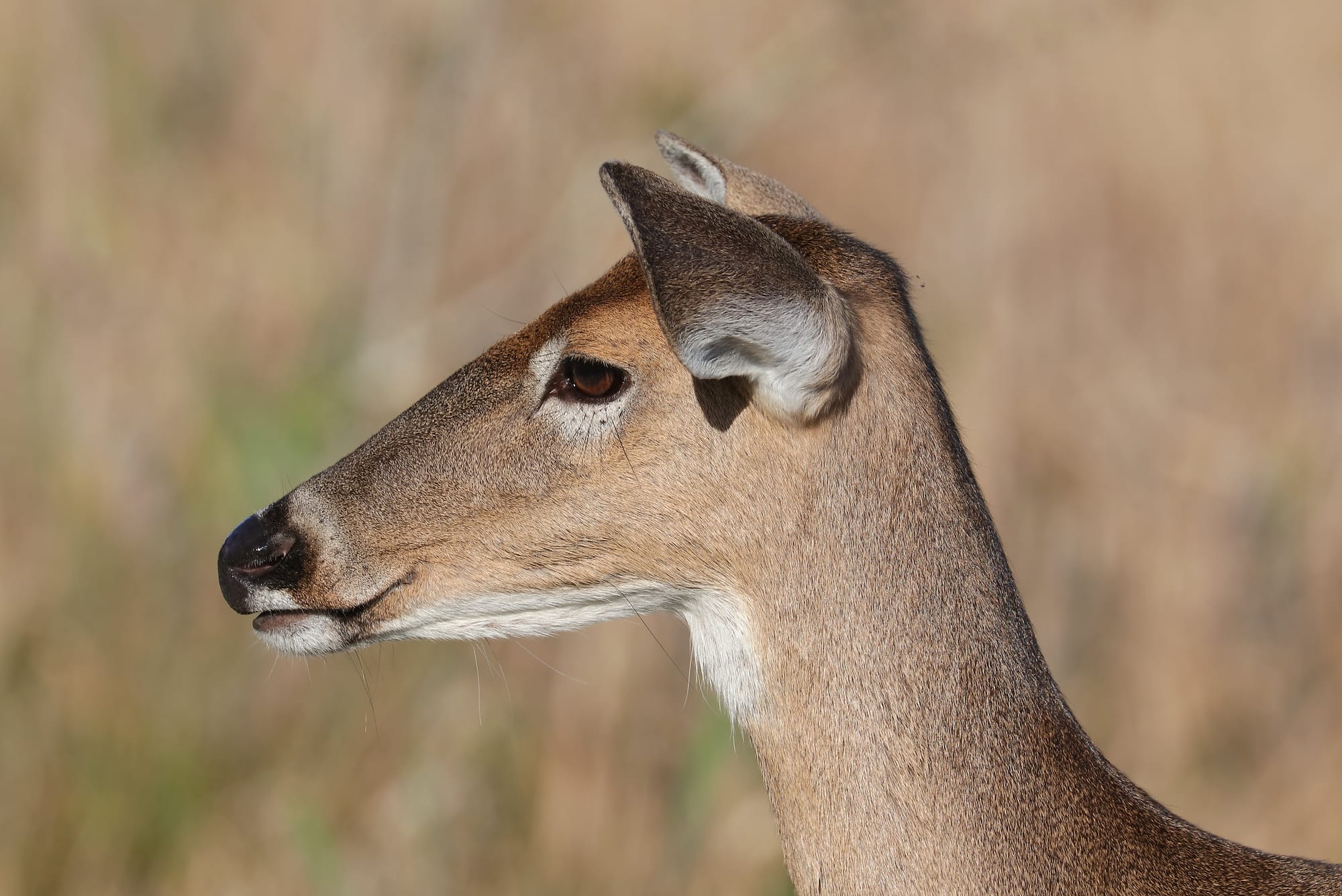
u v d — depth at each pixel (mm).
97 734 13156
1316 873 8133
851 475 8047
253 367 15797
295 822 12781
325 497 8805
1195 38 21562
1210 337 18125
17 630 13469
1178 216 19562
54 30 18234
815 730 8133
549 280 16719
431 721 13758
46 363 14914
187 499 14242
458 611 8695
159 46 19359
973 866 7906
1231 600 15320
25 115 17859
